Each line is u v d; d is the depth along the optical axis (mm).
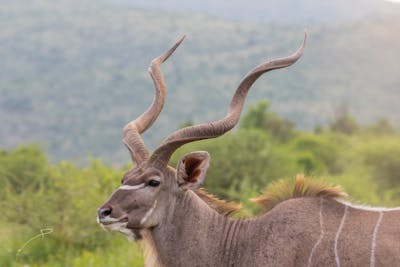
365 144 68750
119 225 18797
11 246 29484
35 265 27656
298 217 18844
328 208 18953
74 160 37875
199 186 19031
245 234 19312
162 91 20625
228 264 19328
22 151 47688
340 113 133750
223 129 19000
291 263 18469
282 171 47812
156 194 19031
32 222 30469
